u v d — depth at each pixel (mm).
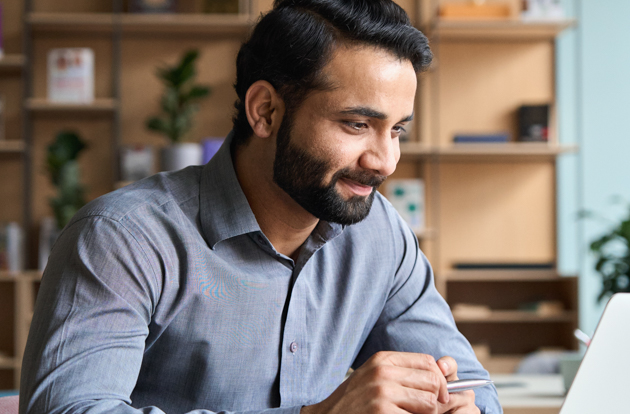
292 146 862
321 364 1024
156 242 870
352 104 812
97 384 749
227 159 958
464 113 4008
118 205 874
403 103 831
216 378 927
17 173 3814
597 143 4344
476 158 3998
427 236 3799
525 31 3834
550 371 2387
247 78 942
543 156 3953
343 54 813
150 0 3662
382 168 837
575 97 4359
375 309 1115
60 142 3582
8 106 3816
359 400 731
